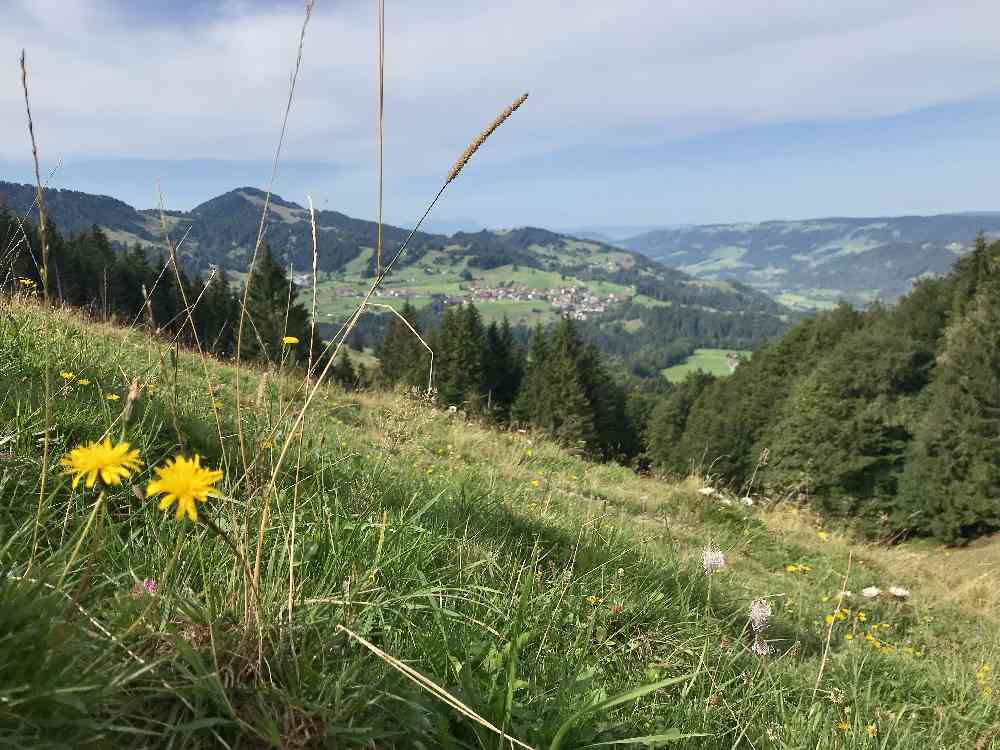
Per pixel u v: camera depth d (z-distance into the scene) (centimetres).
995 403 3197
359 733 157
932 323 4562
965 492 3105
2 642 121
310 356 179
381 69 152
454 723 185
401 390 1180
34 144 140
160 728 138
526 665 248
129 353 537
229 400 598
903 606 723
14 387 332
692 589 462
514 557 387
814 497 3522
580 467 1138
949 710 387
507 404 6819
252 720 146
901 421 3650
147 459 296
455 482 566
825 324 5622
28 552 176
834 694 347
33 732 119
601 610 354
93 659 135
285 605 176
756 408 5269
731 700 297
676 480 1212
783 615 516
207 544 213
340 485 367
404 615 227
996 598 887
